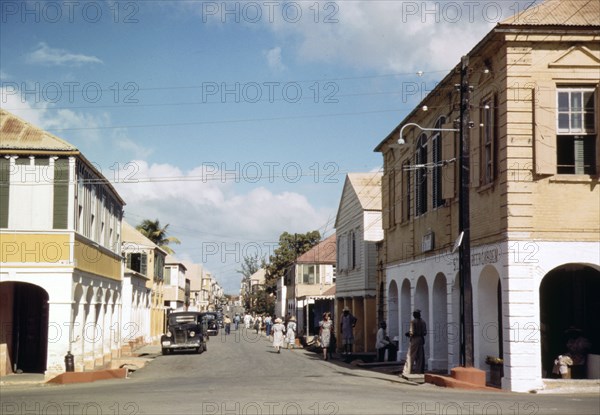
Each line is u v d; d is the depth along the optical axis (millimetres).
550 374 21547
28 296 30062
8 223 25656
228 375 26047
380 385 19922
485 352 21141
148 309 56000
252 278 129625
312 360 35031
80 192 27328
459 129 20594
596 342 20594
